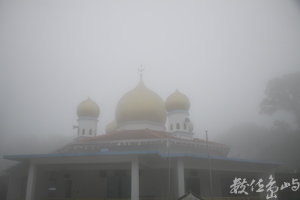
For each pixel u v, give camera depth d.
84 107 39.88
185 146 28.02
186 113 34.84
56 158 20.50
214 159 23.50
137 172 19.05
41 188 22.84
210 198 24.39
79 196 24.11
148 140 26.00
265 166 28.36
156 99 35.53
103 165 23.27
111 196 23.11
